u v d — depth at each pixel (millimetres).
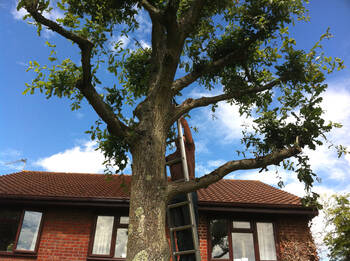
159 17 4895
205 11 6277
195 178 4426
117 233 9438
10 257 8977
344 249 9930
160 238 3953
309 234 9461
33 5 4055
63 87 4855
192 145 5062
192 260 4270
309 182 4891
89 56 4363
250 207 9461
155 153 4520
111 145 5660
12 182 11000
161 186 4301
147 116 4816
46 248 9102
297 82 5824
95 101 4590
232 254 9164
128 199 9352
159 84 4957
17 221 9555
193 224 4336
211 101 5637
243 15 5984
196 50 6488
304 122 4859
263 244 9383
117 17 6324
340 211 10828
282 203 9492
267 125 5191
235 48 6184
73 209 9773
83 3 6039
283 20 5707
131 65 6590
